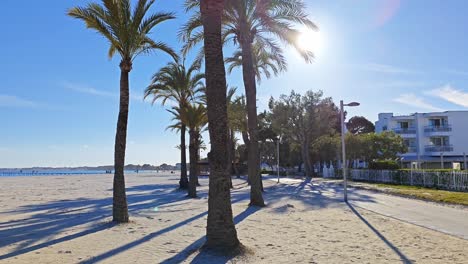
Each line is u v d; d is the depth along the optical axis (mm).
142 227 12422
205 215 15375
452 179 26812
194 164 26469
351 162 52969
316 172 74312
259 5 20078
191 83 30047
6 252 8922
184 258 8031
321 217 14477
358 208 17500
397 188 28797
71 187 43344
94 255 8469
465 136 63875
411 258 7926
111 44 14930
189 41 21203
